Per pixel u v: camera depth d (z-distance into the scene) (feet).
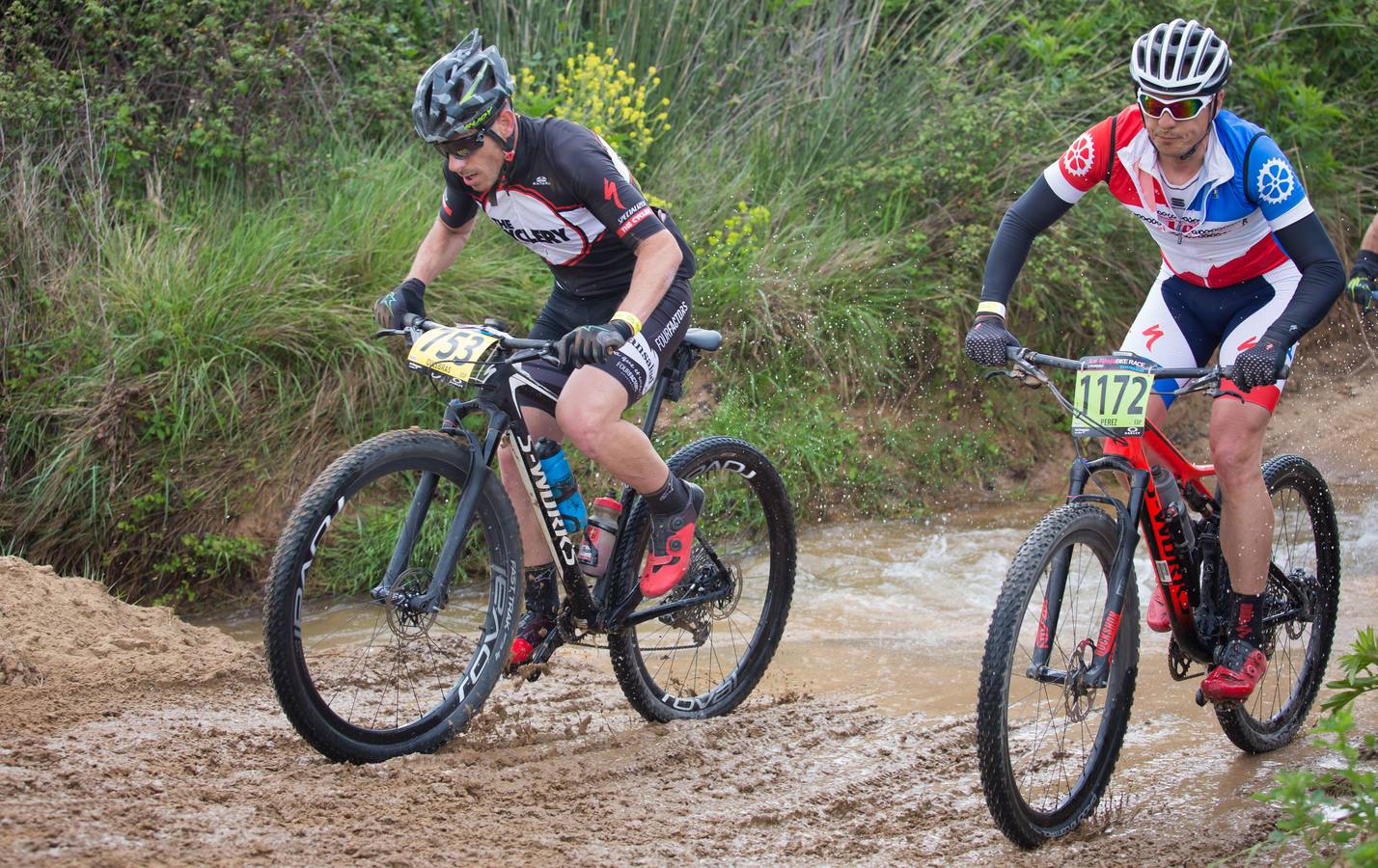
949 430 43.80
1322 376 48.16
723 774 21.16
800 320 42.96
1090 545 18.72
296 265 39.32
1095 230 46.21
